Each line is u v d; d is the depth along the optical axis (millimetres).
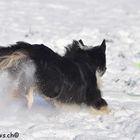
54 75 12305
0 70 12578
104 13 30031
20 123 11383
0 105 12602
